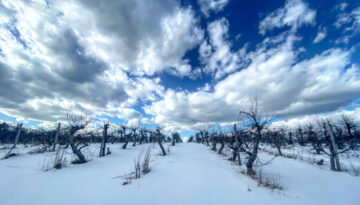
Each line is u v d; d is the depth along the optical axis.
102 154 15.04
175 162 11.32
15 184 6.21
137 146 24.81
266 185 6.17
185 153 17.66
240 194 5.27
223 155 16.08
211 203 4.59
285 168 9.77
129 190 5.61
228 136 15.38
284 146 22.69
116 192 5.45
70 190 5.65
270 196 5.15
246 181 6.76
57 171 8.42
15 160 11.34
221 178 7.14
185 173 7.93
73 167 9.57
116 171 8.54
